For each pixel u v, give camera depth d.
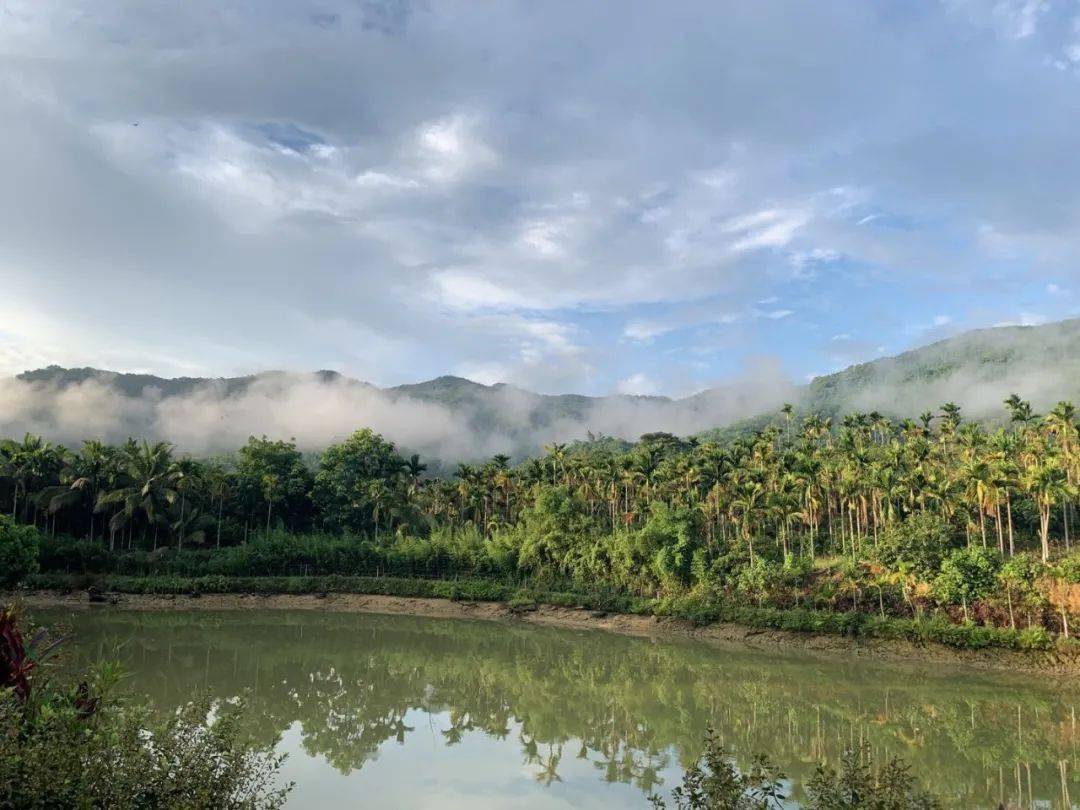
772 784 11.62
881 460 96.50
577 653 63.78
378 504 108.62
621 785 28.03
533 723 38.56
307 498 114.25
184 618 75.12
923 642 64.06
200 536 97.00
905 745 36.53
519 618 85.19
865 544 84.44
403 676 49.97
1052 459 82.12
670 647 68.25
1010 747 36.72
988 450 92.00
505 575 95.69
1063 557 78.00
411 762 30.11
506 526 104.62
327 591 91.12
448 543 99.50
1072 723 42.47
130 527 96.00
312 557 96.00
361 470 118.31
